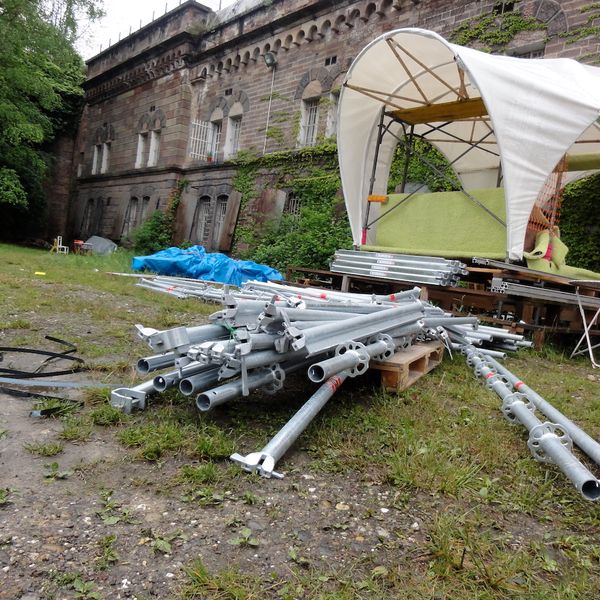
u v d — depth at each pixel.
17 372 3.97
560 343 8.38
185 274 14.27
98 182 29.02
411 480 2.74
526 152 7.45
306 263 14.76
